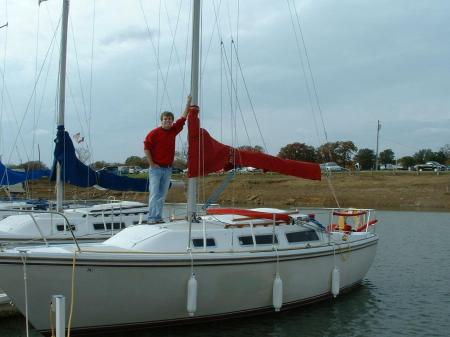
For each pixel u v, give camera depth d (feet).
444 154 260.21
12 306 29.25
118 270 23.63
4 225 39.60
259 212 29.68
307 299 30.63
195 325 26.71
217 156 27.99
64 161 39.81
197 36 28.84
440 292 37.17
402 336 27.61
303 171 29.73
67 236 38.78
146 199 93.56
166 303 24.99
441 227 85.05
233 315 27.48
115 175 42.22
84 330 24.14
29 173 56.39
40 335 27.14
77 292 23.20
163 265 24.36
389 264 49.47
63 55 43.88
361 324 29.17
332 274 31.58
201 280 25.40
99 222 40.70
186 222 28.58
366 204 138.51
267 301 28.19
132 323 24.91
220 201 151.12
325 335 27.25
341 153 241.96
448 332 28.30
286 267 28.45
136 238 26.53
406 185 148.25
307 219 31.63
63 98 42.65
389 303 33.81
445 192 138.82
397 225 88.53
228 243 27.27
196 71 28.78
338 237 33.53
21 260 22.16
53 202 51.62
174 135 29.84
